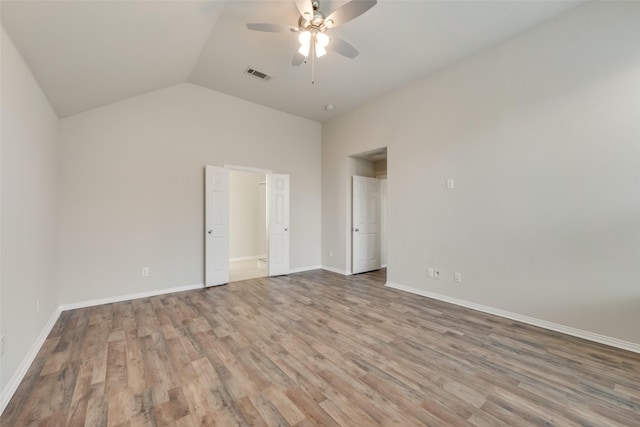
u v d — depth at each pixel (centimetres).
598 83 251
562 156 271
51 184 301
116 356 224
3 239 177
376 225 577
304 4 231
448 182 363
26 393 178
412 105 408
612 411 162
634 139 234
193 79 413
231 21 282
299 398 173
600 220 250
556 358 222
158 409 163
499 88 314
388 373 201
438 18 274
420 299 376
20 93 209
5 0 160
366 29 290
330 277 507
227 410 163
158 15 229
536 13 267
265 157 507
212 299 375
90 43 228
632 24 234
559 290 273
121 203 373
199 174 436
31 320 226
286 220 529
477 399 173
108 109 367
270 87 432
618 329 241
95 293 354
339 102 484
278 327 282
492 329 278
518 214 300
